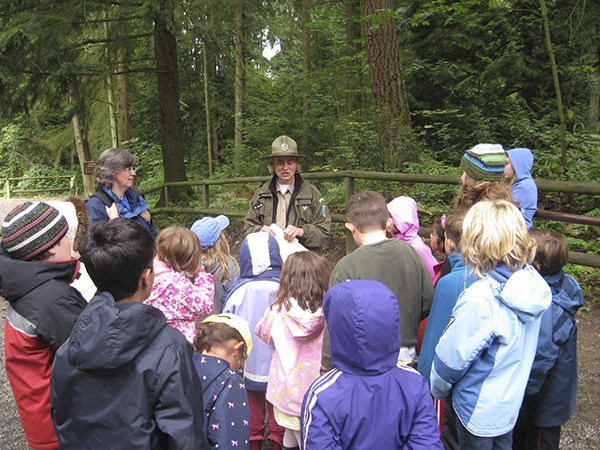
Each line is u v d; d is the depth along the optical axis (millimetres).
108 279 1617
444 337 1873
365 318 1620
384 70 6961
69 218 2645
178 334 1585
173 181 10023
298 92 14164
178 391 1484
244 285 2684
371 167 6531
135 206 3586
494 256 1800
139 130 21625
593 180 5270
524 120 7625
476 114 8594
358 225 2387
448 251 2416
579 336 3762
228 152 17812
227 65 11906
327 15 9125
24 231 1901
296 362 2395
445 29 9219
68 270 2000
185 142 20859
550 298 1804
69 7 8242
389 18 6727
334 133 11953
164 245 2539
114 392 1475
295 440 2510
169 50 9875
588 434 2742
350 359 1665
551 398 2188
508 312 1784
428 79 9656
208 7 12625
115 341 1410
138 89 18109
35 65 7961
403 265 2295
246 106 17812
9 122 8641
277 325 2426
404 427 1658
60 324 1873
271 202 3662
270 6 15867
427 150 7641
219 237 3227
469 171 2742
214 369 1948
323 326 2377
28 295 1882
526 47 8898
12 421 3223
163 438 1512
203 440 1546
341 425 1647
